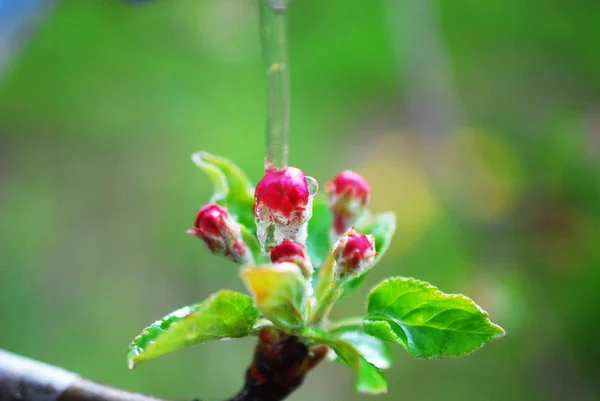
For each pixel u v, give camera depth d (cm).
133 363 24
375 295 26
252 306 25
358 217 28
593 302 59
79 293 74
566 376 59
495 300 58
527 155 66
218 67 89
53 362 69
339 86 82
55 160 84
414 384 64
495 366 62
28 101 86
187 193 80
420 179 73
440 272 65
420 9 58
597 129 69
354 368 25
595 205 62
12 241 77
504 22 80
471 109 75
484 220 60
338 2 85
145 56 89
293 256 25
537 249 61
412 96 58
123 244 78
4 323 71
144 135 84
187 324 24
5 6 33
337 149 78
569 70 76
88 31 87
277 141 26
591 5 79
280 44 27
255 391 26
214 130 84
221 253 27
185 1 90
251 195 28
